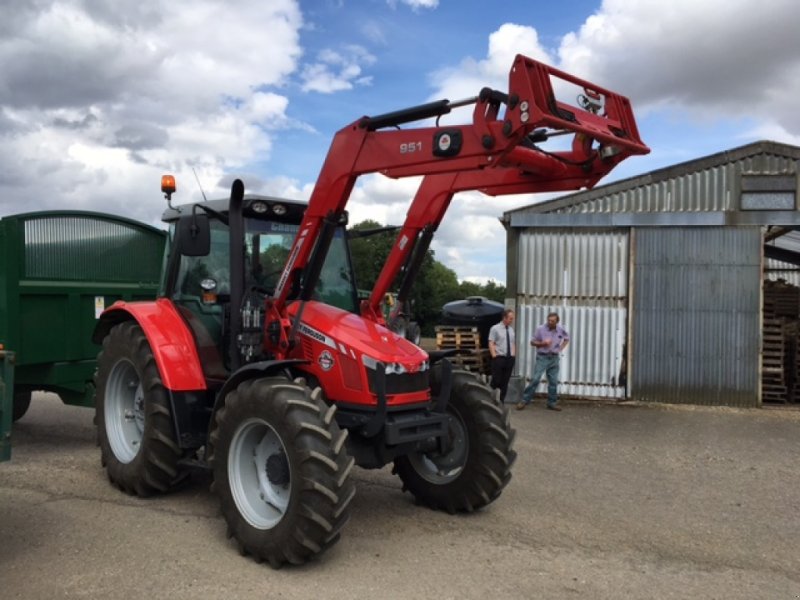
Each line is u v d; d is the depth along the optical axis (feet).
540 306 43.78
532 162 15.40
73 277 25.40
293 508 13.88
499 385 38.42
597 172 16.19
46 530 16.07
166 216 20.52
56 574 13.67
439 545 15.97
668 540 16.84
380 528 17.03
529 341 43.93
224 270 18.89
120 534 15.94
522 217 43.70
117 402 19.85
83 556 14.61
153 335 18.17
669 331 41.81
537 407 39.65
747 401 40.73
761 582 14.40
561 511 18.95
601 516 18.62
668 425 34.35
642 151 15.51
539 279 43.75
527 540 16.49
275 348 16.83
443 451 17.40
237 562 14.57
